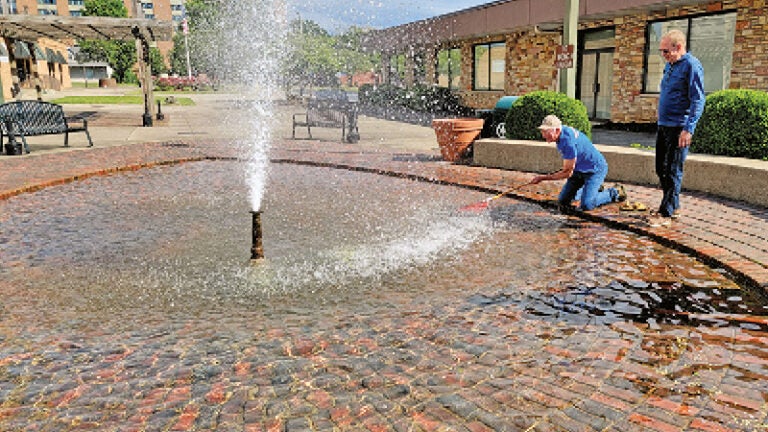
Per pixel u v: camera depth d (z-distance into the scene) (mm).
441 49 28391
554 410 2482
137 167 9625
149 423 2418
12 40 27109
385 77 34031
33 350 3125
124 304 3789
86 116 21047
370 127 18078
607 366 2867
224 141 13555
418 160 10414
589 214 6051
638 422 2381
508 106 11391
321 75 42219
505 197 7312
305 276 4316
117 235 5465
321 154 11211
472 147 10297
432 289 4031
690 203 6457
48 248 5039
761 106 6867
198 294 3961
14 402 2594
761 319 3404
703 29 14242
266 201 7086
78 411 2516
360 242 5246
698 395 2584
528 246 5070
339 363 2951
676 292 3891
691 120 5430
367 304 3768
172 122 19281
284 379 2789
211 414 2484
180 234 5508
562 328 3338
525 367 2875
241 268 4504
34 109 11047
